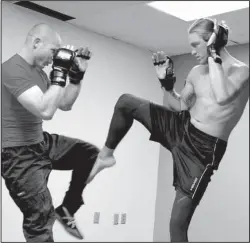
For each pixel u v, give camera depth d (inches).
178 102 154.5
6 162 137.9
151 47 158.7
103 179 154.4
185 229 152.6
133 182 159.8
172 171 156.6
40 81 140.9
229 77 149.1
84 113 150.9
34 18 141.2
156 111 156.8
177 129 154.3
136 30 152.2
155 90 157.4
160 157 157.9
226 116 149.5
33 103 137.9
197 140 151.6
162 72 156.5
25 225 139.9
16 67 137.6
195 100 152.2
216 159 150.8
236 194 149.4
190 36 150.3
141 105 157.5
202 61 150.7
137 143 157.9
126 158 157.6
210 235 151.6
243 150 148.5
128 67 158.6
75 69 148.0
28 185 140.3
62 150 146.6
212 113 149.9
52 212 144.4
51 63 143.4
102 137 154.2
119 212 157.5
